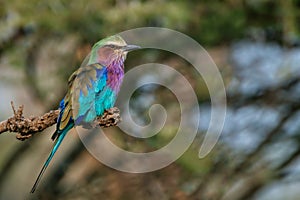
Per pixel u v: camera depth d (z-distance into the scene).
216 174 17.95
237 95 17.88
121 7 16.12
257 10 16.86
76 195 17.94
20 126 9.72
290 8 16.14
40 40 17.27
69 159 17.97
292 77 17.67
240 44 17.56
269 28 17.23
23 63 17.34
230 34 17.14
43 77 17.44
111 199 17.42
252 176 18.38
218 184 17.95
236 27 16.92
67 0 16.48
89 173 17.83
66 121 10.58
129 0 16.19
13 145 19.36
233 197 18.39
